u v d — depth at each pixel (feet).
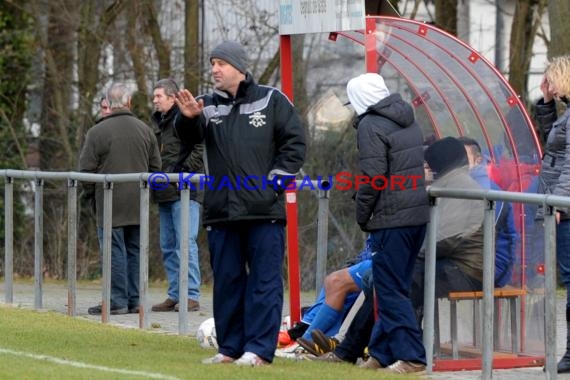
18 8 223.92
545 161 99.40
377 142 92.22
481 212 96.73
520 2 207.31
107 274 126.93
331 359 99.40
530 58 209.97
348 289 104.32
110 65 218.79
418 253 95.50
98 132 136.77
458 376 94.68
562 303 149.89
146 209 122.21
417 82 109.60
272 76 208.33
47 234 202.28
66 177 131.95
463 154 98.12
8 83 224.74
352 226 188.14
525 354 101.09
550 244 86.17
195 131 93.40
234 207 91.97
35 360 94.84
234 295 94.94
